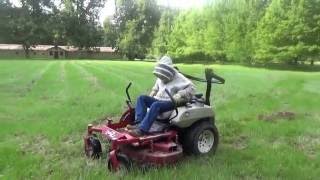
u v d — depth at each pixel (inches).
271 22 2546.8
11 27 4205.2
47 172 270.5
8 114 499.8
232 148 335.0
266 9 2662.4
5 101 621.6
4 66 1801.2
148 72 1395.2
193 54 3417.8
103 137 331.3
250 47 2751.0
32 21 4205.2
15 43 4375.0
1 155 305.6
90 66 1877.5
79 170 270.8
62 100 634.2
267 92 775.1
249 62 2802.7
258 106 575.2
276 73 1551.4
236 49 2822.3
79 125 417.7
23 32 4205.2
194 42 3373.5
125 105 569.9
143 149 282.2
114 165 266.1
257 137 376.5
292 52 2470.5
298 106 585.0
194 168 272.1
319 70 2324.1
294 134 392.2
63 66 1845.5
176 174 260.2
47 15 4325.8
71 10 4335.6
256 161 292.5
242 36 2812.5
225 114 498.6
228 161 293.4
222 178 251.0
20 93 745.0
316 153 329.1
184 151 309.4
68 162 294.7
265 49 2578.7
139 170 267.7
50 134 374.0
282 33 2507.4
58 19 4306.1
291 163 288.7
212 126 312.7
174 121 293.0
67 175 261.9
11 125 419.2
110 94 709.9
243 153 313.9
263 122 444.1
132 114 317.1
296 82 1025.5
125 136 275.3
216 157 303.4
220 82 319.0
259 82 1025.5
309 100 650.8
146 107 303.9
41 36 4244.6
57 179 253.8
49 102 613.0
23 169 272.5
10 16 4320.9
